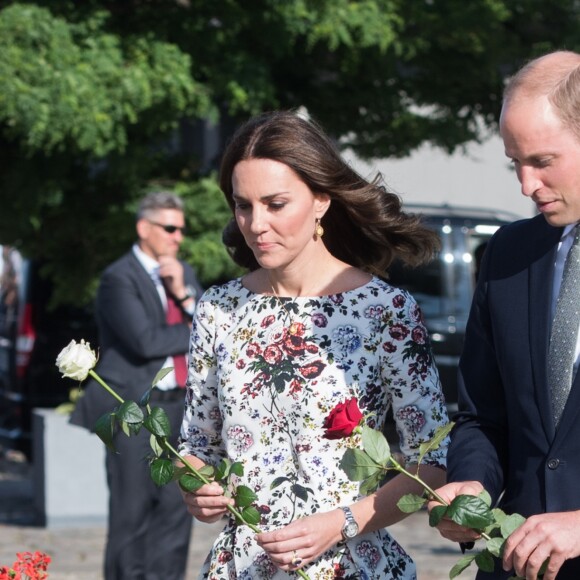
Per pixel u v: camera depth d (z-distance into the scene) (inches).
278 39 925.8
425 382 330.0
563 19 1025.5
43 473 896.9
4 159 921.5
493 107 1060.5
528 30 1033.5
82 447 892.6
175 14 923.4
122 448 640.4
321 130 331.9
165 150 1015.6
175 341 637.9
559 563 278.2
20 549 818.2
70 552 810.8
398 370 329.4
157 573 653.3
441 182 1819.6
